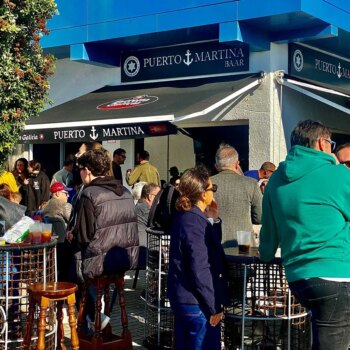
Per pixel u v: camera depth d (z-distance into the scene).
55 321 5.77
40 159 14.52
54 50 12.78
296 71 11.66
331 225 4.13
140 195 9.51
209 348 4.64
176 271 4.70
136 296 9.09
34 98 6.77
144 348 6.51
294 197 4.22
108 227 5.78
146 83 12.52
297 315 5.30
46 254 5.66
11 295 5.54
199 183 4.73
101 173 6.01
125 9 11.52
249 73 11.23
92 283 6.04
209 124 11.95
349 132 13.87
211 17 10.54
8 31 6.04
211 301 4.57
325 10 10.35
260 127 10.92
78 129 10.38
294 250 4.20
